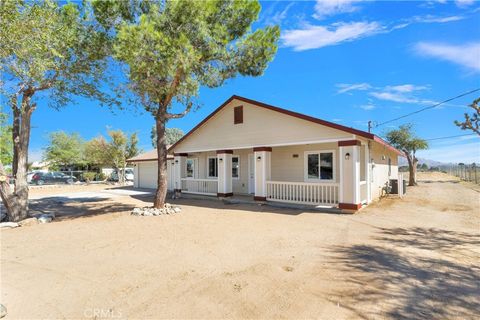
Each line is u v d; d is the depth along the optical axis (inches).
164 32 307.6
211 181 568.1
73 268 173.8
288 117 429.1
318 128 396.2
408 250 207.8
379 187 556.7
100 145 1087.0
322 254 199.8
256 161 471.8
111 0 311.4
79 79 369.7
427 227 288.0
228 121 518.0
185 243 231.5
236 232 270.4
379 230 275.6
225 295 135.0
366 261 183.6
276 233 265.3
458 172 1280.8
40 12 242.2
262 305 125.0
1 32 209.6
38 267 175.9
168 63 291.9
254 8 344.2
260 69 377.1
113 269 171.5
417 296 133.2
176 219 342.3
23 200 342.6
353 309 121.0
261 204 459.2
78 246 225.1
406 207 421.1
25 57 248.1
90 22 343.9
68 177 1099.3
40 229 294.2
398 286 144.3
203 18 310.0
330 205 397.4
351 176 369.1
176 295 135.3
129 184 1080.8
